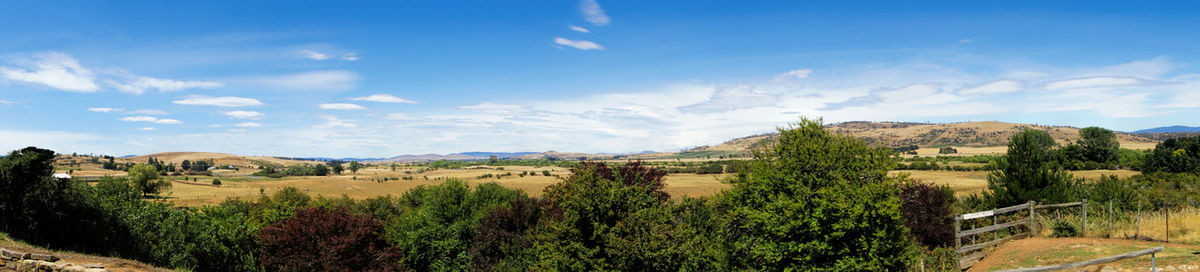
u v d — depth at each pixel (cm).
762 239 1549
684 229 1738
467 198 3947
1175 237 1324
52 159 2052
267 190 9750
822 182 1397
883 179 1388
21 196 1839
